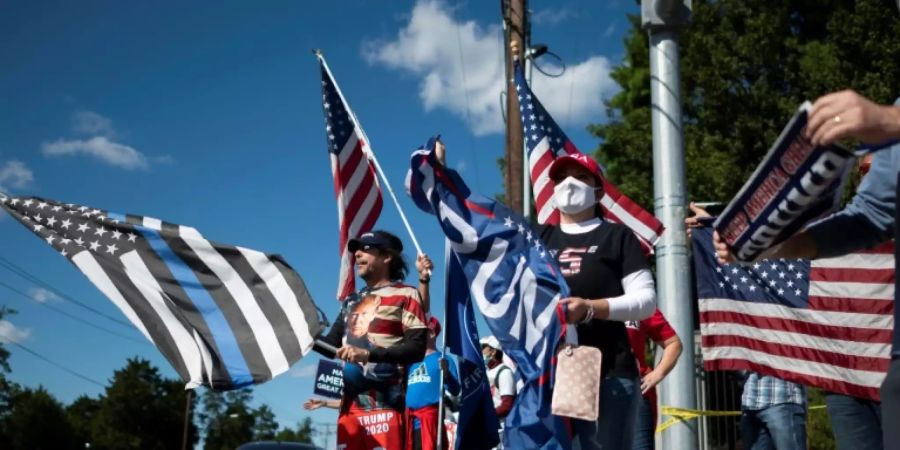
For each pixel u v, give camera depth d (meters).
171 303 6.49
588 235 4.50
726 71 20.16
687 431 6.92
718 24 21.38
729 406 9.56
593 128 24.14
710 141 19.91
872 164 2.75
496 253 4.43
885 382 2.29
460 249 4.50
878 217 2.71
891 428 2.23
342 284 7.32
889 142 2.11
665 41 7.62
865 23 18.30
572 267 4.40
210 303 6.47
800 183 2.37
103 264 6.57
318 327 6.25
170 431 104.06
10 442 83.50
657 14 7.58
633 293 4.18
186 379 6.29
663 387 7.06
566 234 4.59
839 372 5.96
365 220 7.56
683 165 7.44
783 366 6.20
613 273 4.34
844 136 2.10
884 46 17.94
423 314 5.94
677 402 6.98
